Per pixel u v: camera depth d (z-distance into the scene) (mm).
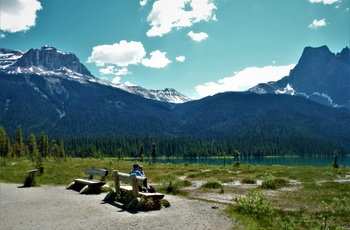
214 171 42406
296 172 41531
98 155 155375
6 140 123125
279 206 17328
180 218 12203
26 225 11086
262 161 179750
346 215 14852
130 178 14820
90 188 19125
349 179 33500
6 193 19344
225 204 15719
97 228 10578
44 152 127062
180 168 54812
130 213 13133
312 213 15289
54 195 18391
